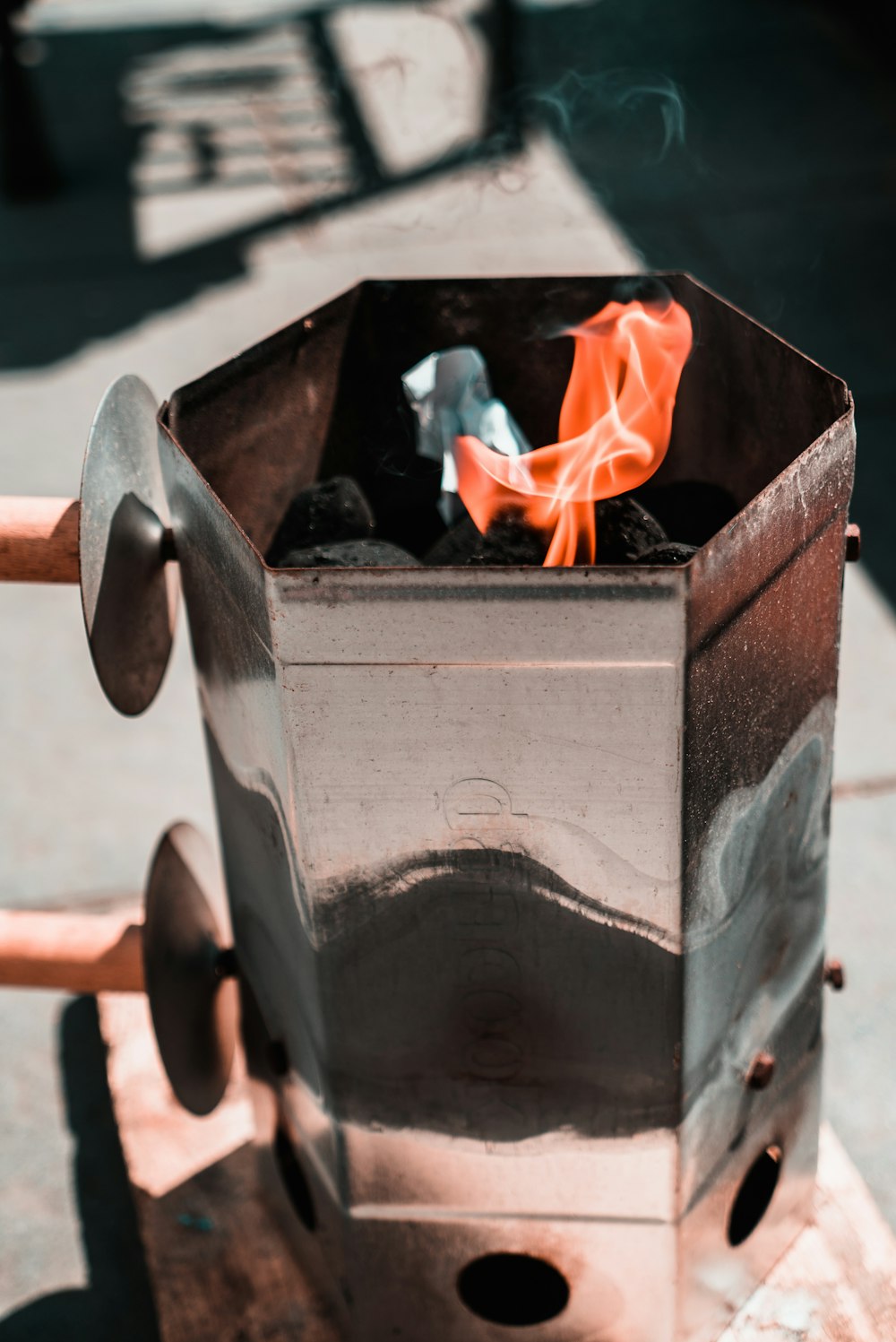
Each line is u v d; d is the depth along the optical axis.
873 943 1.07
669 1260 0.80
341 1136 0.80
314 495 0.85
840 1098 1.00
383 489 0.90
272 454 0.84
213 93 2.54
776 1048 0.82
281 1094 0.84
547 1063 0.77
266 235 2.04
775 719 0.76
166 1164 0.93
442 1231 0.81
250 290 1.90
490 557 0.83
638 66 2.49
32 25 2.91
